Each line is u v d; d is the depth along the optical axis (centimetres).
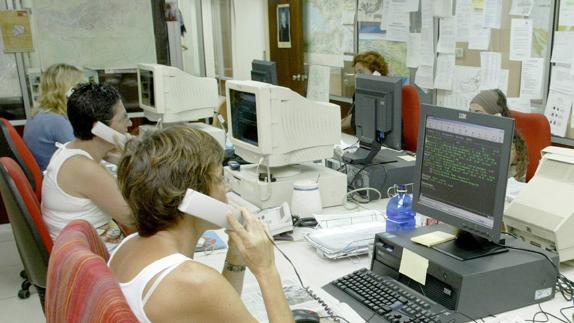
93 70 414
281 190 238
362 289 155
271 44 628
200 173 103
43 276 179
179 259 99
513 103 369
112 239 211
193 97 388
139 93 409
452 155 154
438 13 415
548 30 337
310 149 250
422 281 150
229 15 687
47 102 318
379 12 475
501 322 138
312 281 169
